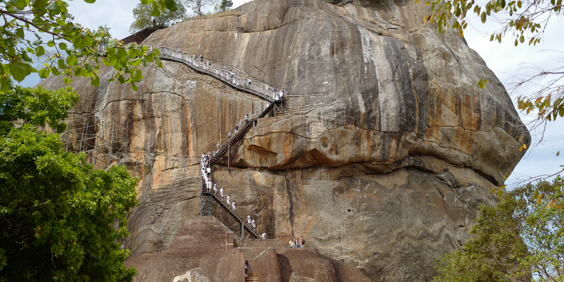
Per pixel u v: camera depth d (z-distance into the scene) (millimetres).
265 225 31297
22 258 14227
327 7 42531
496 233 22000
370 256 30297
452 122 35625
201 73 36875
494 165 38531
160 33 42250
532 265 19750
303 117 32656
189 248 25656
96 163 34531
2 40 7730
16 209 13383
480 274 21453
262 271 22969
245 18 41375
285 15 40375
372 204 32219
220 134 34219
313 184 33000
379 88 33844
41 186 13227
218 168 32906
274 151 32250
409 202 33062
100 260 15523
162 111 34781
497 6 9133
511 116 38469
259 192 32156
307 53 36000
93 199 16125
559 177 18594
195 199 31859
